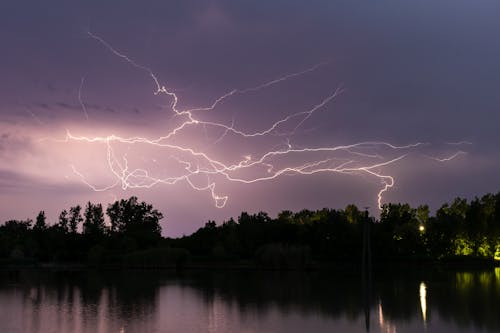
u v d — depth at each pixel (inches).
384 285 2123.5
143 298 1728.6
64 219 5575.8
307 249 3521.2
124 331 1080.8
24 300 1686.8
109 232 5580.7
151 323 1179.3
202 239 4517.7
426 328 1067.9
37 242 5187.0
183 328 1109.7
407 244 3641.7
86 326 1144.2
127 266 4092.0
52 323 1189.7
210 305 1507.1
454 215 3961.6
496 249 4042.8
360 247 3430.1
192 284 2322.8
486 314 1242.6
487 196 4163.4
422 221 4421.8
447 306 1391.5
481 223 3966.5
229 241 4079.7
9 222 5723.4
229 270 3604.8
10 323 1192.2
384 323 1140.5
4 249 4869.6
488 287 1947.6
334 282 2336.4
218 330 1083.3
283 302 1555.1
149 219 5949.8
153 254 4042.8
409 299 1572.3
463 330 1040.2
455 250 3978.8
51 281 2620.6
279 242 3686.0
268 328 1100.5
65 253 4795.8
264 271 3398.1
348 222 3688.5
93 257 4325.8
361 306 1430.9
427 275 2780.5
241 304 1523.1
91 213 5575.8
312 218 4335.6
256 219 4333.2
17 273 3511.3
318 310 1365.7
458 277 2568.9
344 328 1088.8
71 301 1648.6
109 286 2256.4
